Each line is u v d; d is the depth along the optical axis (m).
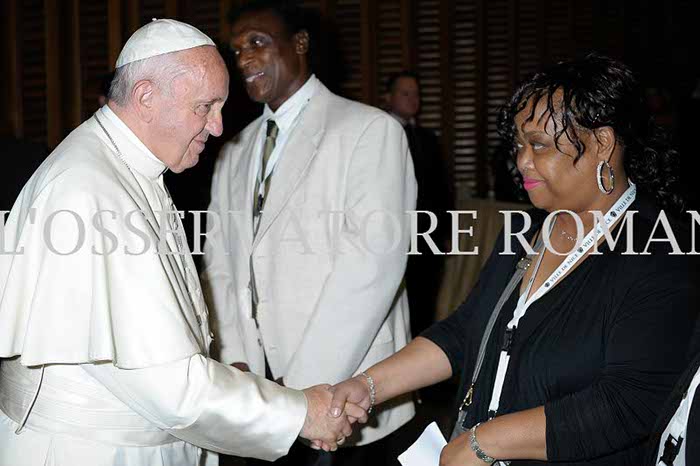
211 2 5.50
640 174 1.67
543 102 1.63
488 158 6.37
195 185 4.36
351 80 5.95
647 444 1.54
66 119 5.32
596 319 1.62
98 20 5.28
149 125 1.81
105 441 1.75
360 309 2.41
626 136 1.62
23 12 5.23
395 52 6.04
